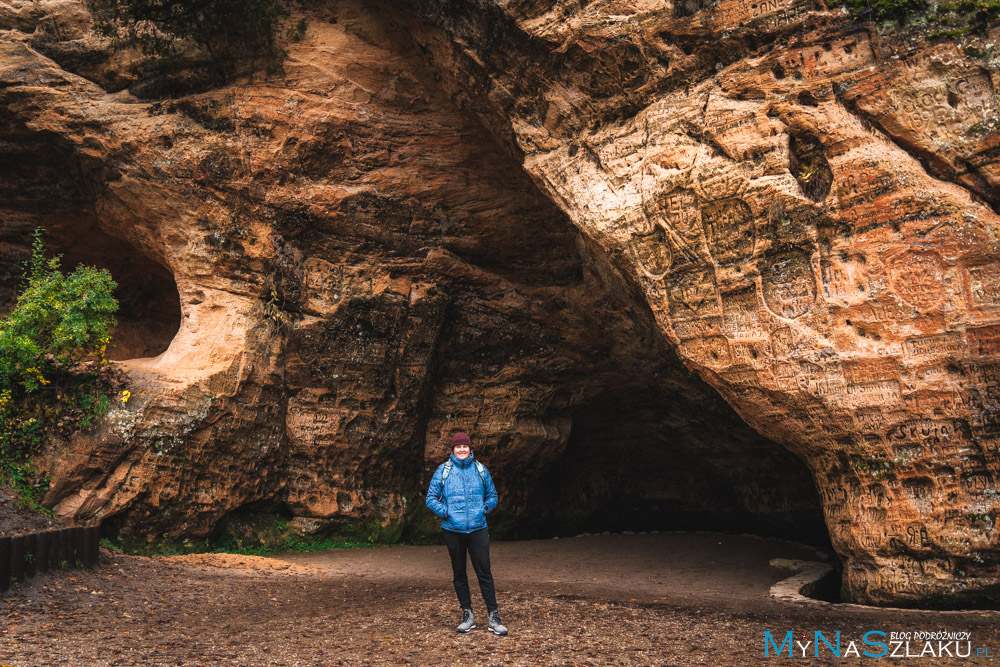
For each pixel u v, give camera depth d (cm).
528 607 603
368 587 750
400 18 1028
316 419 1198
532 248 1291
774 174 752
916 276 677
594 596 712
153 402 980
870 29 706
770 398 779
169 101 1126
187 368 1050
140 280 1399
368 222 1212
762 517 1436
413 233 1252
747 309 779
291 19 1098
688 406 1392
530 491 1491
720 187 782
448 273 1291
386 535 1256
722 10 780
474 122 1148
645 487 1603
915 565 680
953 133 670
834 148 720
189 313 1106
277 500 1165
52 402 922
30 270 1275
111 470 946
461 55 969
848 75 716
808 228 734
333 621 556
